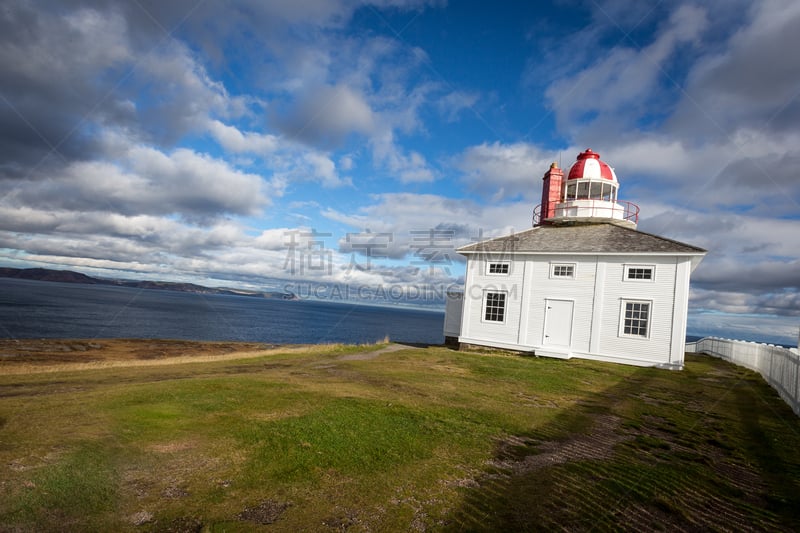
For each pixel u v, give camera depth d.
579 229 25.89
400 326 123.75
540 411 10.45
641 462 7.09
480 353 23.33
